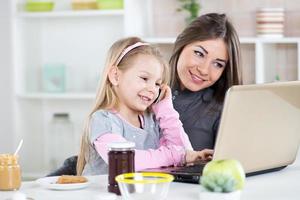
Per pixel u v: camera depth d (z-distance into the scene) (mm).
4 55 4934
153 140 2602
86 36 5059
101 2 4762
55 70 5000
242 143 2154
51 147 5070
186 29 2980
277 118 2266
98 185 2152
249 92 2100
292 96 2289
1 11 4918
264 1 4688
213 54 2922
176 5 4832
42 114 5152
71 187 2086
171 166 2369
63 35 5105
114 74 2471
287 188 2074
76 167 2713
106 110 2457
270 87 2180
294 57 4629
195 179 2135
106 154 2312
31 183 2229
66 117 4996
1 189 2100
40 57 5148
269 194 1979
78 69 5098
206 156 2406
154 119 2670
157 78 2469
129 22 4656
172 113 2631
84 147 2480
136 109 2486
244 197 1938
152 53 2482
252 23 4711
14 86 4926
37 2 4906
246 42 4469
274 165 2354
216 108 3010
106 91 2477
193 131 3002
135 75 2443
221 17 2977
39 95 4914
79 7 4852
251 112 2141
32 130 5109
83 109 5102
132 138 2482
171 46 4688
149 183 1829
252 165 2229
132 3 4684
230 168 1868
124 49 2471
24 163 5043
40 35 5141
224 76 2996
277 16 4461
